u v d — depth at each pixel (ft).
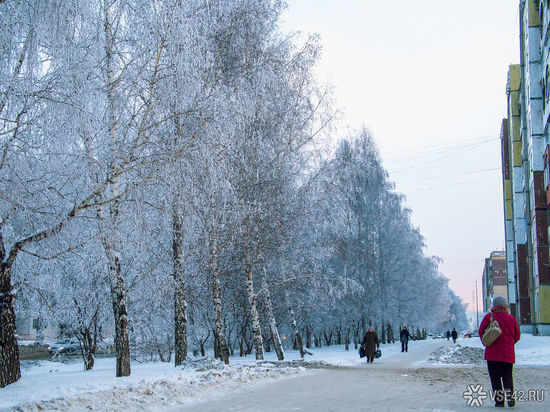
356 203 126.82
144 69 40.93
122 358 47.65
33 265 49.55
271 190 68.64
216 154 44.39
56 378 47.93
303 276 80.59
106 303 71.92
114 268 47.01
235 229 67.31
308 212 72.49
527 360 64.69
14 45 35.94
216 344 93.97
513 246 169.27
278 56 65.46
